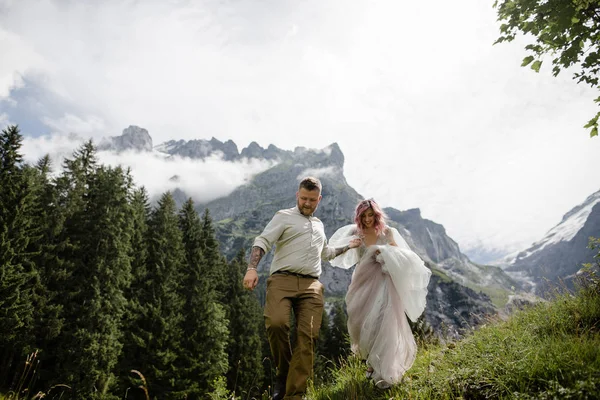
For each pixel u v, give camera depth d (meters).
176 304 23.83
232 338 31.41
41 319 18.62
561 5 4.30
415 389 3.14
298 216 3.72
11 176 20.66
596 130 4.75
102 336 18.91
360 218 4.41
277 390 3.41
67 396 16.97
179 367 21.78
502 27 4.94
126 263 22.03
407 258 3.92
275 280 3.51
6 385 16.19
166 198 29.12
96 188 23.20
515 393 2.37
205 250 32.00
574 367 2.36
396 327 3.67
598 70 4.61
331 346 35.12
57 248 21.38
